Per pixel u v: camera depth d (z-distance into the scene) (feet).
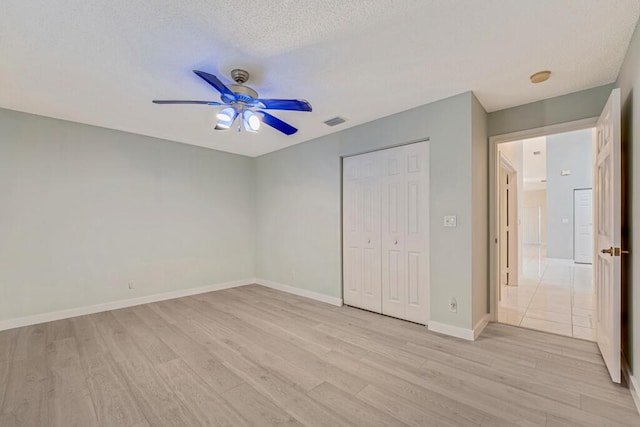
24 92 8.69
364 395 6.10
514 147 15.29
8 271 10.04
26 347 8.48
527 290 14.67
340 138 12.48
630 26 5.79
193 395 6.17
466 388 6.29
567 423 5.20
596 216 8.86
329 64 7.21
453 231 9.05
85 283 11.55
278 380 6.70
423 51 6.67
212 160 15.49
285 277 15.29
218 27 5.79
